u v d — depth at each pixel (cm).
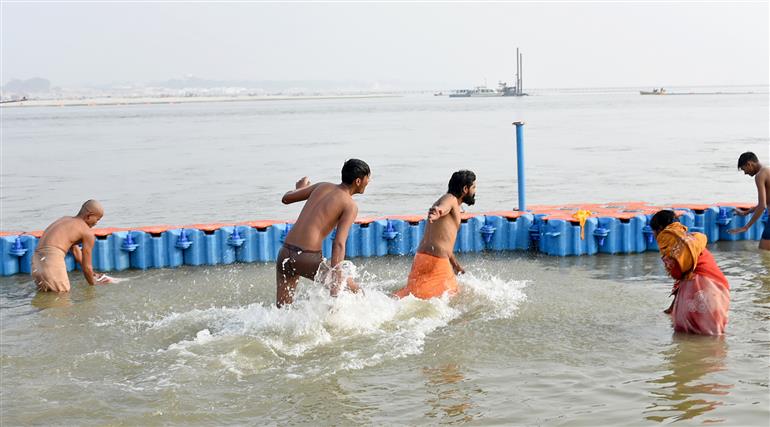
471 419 515
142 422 524
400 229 1102
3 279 1002
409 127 5484
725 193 1736
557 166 2422
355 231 1091
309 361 636
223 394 570
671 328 711
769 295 825
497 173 2247
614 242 1083
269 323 724
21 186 2144
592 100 17700
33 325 772
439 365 622
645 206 1241
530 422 507
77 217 941
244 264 1063
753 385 558
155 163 2844
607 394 550
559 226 1067
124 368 634
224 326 743
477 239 1112
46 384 599
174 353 662
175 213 1608
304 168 2548
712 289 687
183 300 864
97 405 553
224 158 3020
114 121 8438
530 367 612
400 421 516
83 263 931
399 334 699
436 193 1827
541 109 10056
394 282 924
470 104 15212
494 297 822
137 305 846
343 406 544
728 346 652
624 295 840
